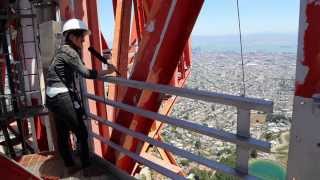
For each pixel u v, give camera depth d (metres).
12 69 7.22
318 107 2.16
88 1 5.92
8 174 4.19
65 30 4.80
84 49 5.93
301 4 2.16
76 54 4.79
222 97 3.13
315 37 2.12
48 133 7.37
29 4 7.08
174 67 4.22
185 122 3.72
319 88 2.14
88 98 5.79
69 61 4.78
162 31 4.09
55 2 6.40
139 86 4.25
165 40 4.05
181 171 8.10
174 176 4.09
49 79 5.04
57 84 4.97
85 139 5.40
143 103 4.59
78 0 5.89
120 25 6.31
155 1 4.14
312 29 2.13
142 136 4.46
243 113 3.06
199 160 3.63
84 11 5.92
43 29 6.07
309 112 2.21
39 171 5.63
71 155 5.61
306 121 2.23
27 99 7.20
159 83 4.30
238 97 2.99
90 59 6.00
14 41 7.79
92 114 5.76
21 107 6.85
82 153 5.50
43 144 8.00
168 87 3.75
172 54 4.11
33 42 7.07
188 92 3.51
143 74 4.46
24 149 8.31
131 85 4.39
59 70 4.93
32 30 7.06
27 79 7.23
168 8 3.96
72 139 6.70
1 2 6.75
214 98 3.22
